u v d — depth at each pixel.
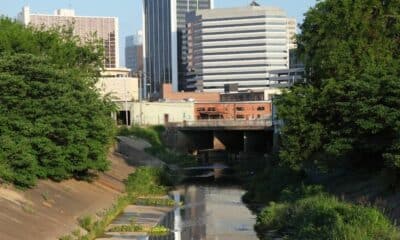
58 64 59.91
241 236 41.03
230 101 171.88
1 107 40.78
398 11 47.91
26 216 34.75
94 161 50.47
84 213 43.09
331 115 43.84
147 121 131.88
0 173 36.91
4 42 54.03
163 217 49.97
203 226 45.69
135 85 157.88
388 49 47.09
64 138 45.62
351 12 48.25
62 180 47.81
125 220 47.09
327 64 47.44
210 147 134.38
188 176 88.12
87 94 51.16
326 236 30.53
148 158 92.12
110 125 56.81
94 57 71.31
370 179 42.34
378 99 39.38
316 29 50.75
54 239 33.66
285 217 41.28
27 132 41.06
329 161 45.84
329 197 40.62
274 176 61.56
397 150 36.16
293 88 48.28
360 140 40.84
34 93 42.47
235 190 71.06
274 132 100.38
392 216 32.56
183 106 142.62
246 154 115.88
